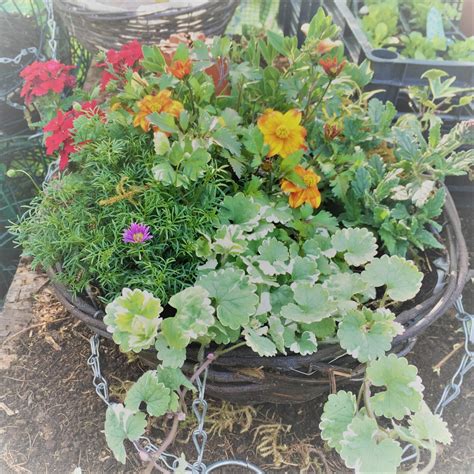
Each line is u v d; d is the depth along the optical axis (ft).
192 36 4.88
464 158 4.36
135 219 3.67
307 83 4.31
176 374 3.16
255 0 9.62
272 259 3.67
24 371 4.57
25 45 6.63
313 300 3.38
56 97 5.46
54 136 4.38
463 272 3.75
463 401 4.39
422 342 4.80
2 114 6.54
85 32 6.55
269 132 3.89
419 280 3.50
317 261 3.79
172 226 3.61
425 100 5.27
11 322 4.92
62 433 4.18
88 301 3.83
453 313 5.05
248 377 3.33
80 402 4.35
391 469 2.89
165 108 3.84
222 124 3.95
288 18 9.26
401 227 4.05
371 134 4.50
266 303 3.52
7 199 6.44
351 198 4.31
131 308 3.09
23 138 6.64
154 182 3.73
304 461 4.05
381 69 5.75
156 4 6.29
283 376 3.41
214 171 3.81
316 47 4.17
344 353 3.40
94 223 3.81
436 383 4.51
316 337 3.55
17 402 4.37
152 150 4.07
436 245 4.07
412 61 5.71
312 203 4.02
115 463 4.01
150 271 3.56
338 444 3.06
